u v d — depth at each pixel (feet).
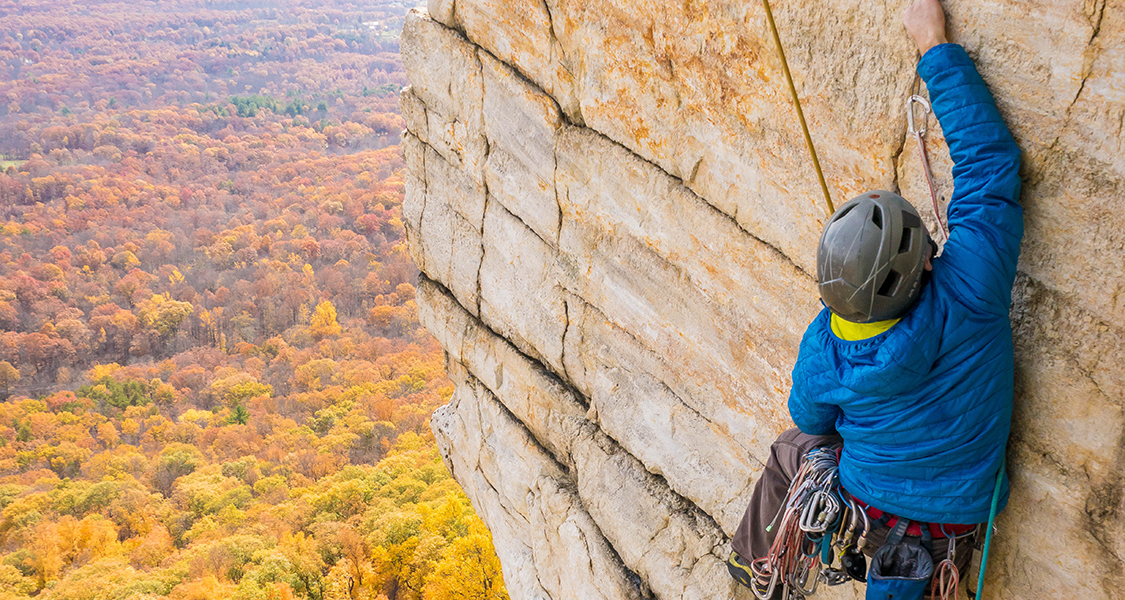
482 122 18.52
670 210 14.21
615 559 17.24
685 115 13.25
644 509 16.30
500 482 22.07
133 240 398.83
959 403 7.60
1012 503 9.61
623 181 15.08
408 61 20.10
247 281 349.41
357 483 180.96
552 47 15.69
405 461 195.72
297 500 179.63
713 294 13.91
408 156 22.03
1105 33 7.63
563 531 18.65
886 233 7.09
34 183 462.60
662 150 14.02
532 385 19.67
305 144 600.80
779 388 13.15
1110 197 7.98
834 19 10.21
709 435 14.85
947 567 8.31
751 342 13.42
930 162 9.77
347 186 472.03
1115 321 8.21
